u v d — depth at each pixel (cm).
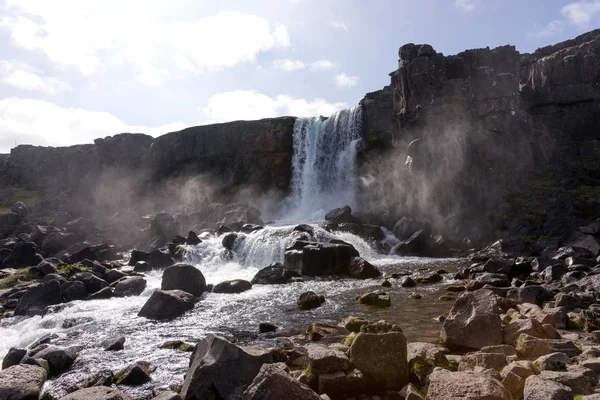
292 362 874
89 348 1118
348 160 4447
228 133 5353
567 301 1194
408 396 620
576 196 2831
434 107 3316
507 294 1384
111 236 4069
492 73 3291
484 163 3138
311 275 2209
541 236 2631
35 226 4297
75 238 3856
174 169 5709
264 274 2086
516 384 609
